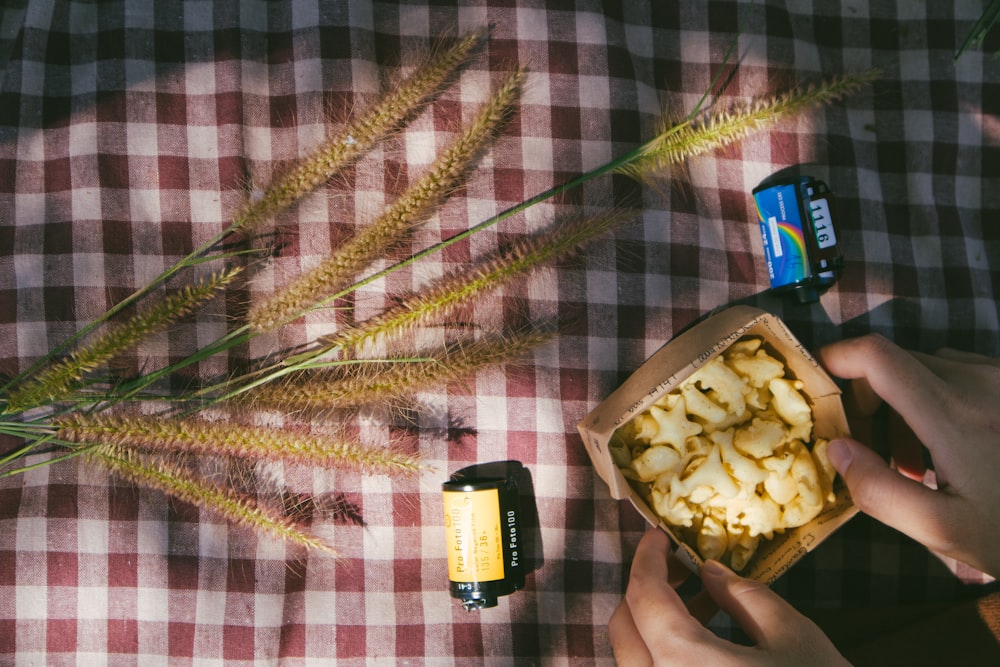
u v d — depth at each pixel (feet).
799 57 1.31
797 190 1.21
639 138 1.28
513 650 1.26
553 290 1.27
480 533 1.17
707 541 1.15
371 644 1.26
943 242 1.31
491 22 1.27
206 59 1.25
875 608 1.27
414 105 1.17
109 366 1.24
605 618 1.26
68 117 1.25
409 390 1.18
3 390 1.16
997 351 1.30
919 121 1.31
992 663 1.19
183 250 1.25
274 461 1.25
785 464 1.13
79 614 1.24
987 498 1.04
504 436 1.26
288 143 1.26
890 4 1.31
